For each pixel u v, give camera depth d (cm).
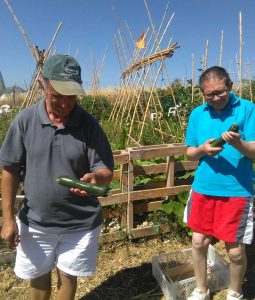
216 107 281
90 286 370
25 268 260
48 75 215
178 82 1313
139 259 413
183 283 336
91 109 1538
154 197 450
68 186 226
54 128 231
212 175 292
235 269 311
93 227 255
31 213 248
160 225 451
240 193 287
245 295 350
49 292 278
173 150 450
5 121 1216
